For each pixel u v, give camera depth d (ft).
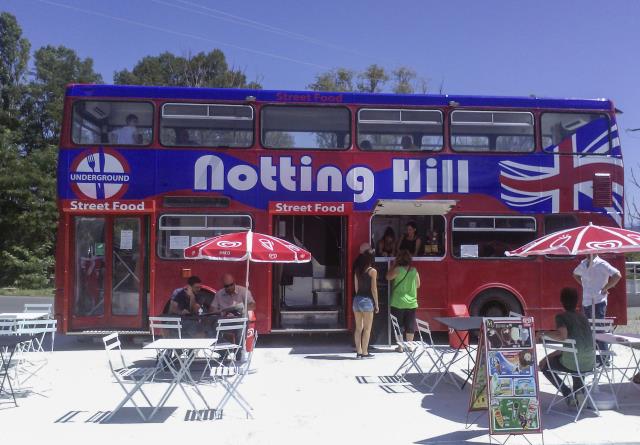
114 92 34.55
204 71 131.44
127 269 34.86
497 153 36.65
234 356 27.12
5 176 85.92
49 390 25.90
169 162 34.68
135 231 34.96
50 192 88.28
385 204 33.83
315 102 35.83
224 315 29.60
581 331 22.90
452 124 36.58
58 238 34.27
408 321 34.14
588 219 36.94
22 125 98.99
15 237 89.10
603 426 21.20
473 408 21.04
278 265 36.50
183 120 34.99
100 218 34.91
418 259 36.40
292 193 35.24
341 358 33.14
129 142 34.60
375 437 19.95
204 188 34.81
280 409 23.22
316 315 36.58
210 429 20.68
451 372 29.32
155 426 20.97
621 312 37.19
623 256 37.45
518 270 36.76
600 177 37.17
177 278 34.58
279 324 36.27
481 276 36.58
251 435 20.07
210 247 27.22
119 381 21.98
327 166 35.53
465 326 26.00
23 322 26.12
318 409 23.25
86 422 21.40
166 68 133.69
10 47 100.58
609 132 37.60
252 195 35.06
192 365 29.68
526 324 19.66
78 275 34.55
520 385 19.25
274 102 35.58
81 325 34.37
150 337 36.11
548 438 19.85
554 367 23.35
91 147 34.24
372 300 33.09
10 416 22.12
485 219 36.65
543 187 36.81
